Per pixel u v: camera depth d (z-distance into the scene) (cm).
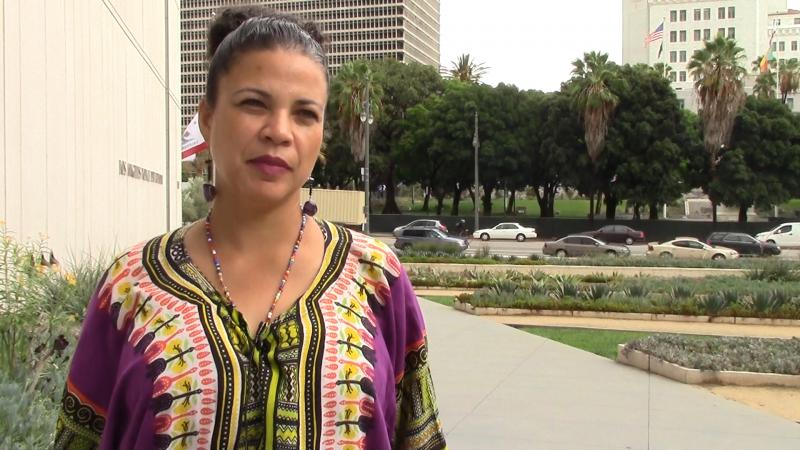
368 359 173
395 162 5572
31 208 1057
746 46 11219
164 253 184
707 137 4631
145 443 160
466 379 884
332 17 13225
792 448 625
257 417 161
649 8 11719
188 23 4016
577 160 4872
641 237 4656
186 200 4159
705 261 2661
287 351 166
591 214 5109
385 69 5712
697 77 4756
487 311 1536
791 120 4812
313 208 196
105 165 1553
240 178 174
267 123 173
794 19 12656
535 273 2211
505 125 5125
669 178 4697
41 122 1106
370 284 187
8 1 973
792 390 855
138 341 169
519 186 5391
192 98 4038
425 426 196
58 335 554
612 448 617
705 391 838
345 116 5144
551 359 1018
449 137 5212
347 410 166
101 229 1505
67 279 745
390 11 13100
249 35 176
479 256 2878
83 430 179
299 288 179
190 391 160
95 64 1461
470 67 7131
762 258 3122
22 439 374
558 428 674
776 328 1388
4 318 555
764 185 4756
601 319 1488
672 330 1347
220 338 166
